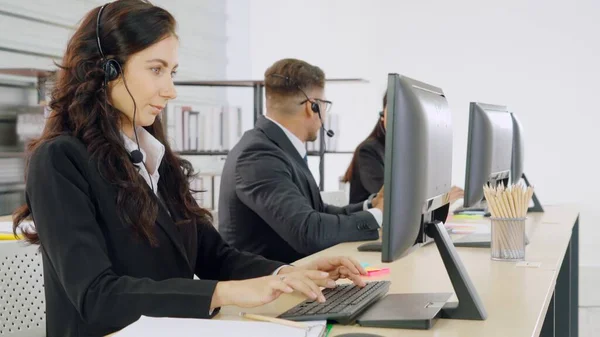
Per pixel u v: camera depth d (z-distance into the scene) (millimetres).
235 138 4508
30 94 4008
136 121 1614
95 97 1560
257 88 4359
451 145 1730
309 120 2795
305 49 6629
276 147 2670
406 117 1370
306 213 2537
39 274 1833
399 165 1365
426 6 6383
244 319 1441
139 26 1563
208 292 1416
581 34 6020
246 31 6668
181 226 1690
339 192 3752
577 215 3539
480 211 3465
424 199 1428
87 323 1480
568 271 3322
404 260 2191
